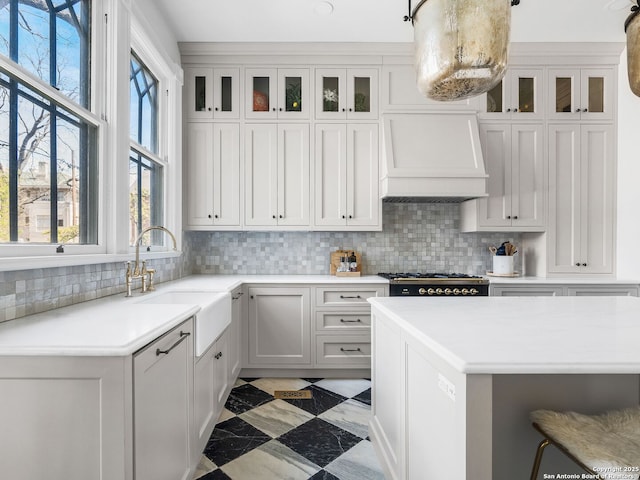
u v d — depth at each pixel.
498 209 3.12
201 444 1.68
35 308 1.37
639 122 2.92
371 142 3.07
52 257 1.36
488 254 3.48
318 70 3.07
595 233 3.11
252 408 2.34
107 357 0.95
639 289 2.88
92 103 1.77
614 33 2.90
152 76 2.66
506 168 3.12
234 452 1.84
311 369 2.88
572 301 1.71
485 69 1.18
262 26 2.77
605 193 3.11
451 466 0.97
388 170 2.90
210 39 2.95
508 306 1.58
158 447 1.17
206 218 3.05
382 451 1.68
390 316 1.45
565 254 3.10
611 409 1.25
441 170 2.92
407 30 2.85
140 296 1.88
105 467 0.95
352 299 2.87
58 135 1.54
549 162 3.11
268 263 3.41
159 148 2.76
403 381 1.36
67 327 1.16
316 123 3.07
